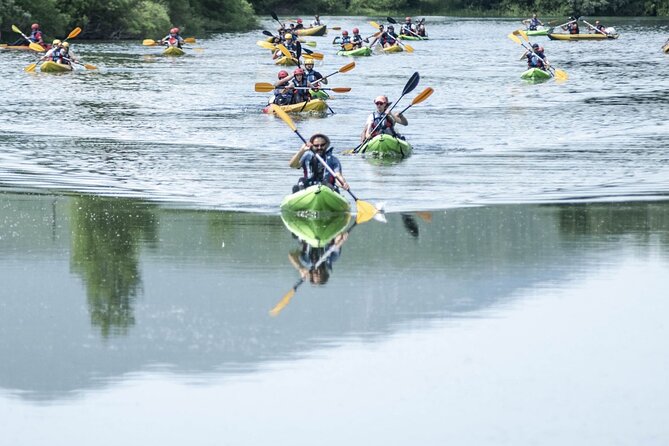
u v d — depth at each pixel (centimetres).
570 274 2216
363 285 2141
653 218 2761
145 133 4334
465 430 1457
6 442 1425
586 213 2823
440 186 3198
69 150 3866
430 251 2412
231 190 3147
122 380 1641
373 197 3033
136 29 11869
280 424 1478
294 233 2598
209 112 5094
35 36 9200
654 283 2142
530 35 13138
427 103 5522
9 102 5441
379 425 1473
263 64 8350
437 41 11994
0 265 2298
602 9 19575
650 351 1744
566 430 1455
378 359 1719
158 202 2967
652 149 3922
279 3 19775
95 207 2900
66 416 1506
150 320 1923
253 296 2069
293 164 2923
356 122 4725
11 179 3297
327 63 8494
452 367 1683
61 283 2162
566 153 3828
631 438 1429
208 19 14500
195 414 1511
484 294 2078
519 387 1599
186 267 2277
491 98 5772
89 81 6688
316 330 1864
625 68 7994
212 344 1794
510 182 3269
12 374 1664
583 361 1703
